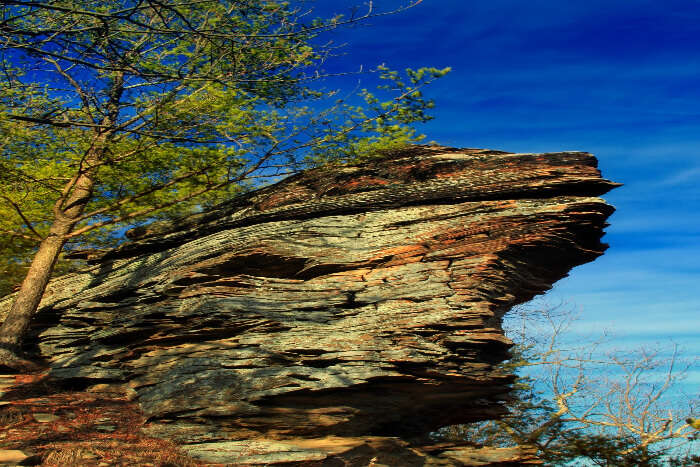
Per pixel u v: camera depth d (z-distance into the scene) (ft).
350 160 36.19
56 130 34.83
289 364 26.71
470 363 26.23
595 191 29.89
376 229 31.76
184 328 29.96
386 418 27.94
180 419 26.53
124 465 21.68
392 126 35.04
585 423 55.11
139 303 33.99
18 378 32.04
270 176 37.60
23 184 39.96
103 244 50.49
